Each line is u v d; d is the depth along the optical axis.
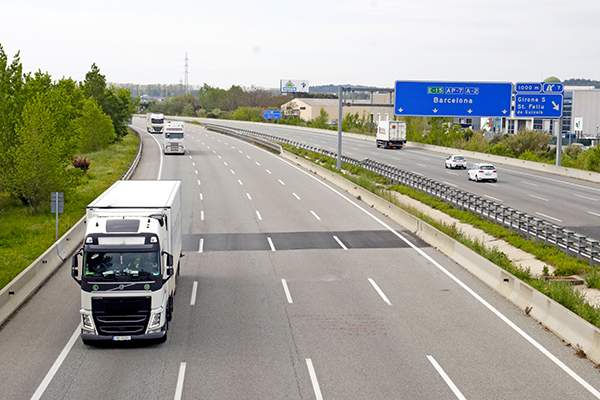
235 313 16.31
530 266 21.88
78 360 13.02
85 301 13.52
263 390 11.43
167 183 20.36
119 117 89.06
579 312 15.45
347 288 18.81
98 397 11.12
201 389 11.47
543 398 11.15
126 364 12.77
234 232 27.64
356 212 33.16
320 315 16.14
